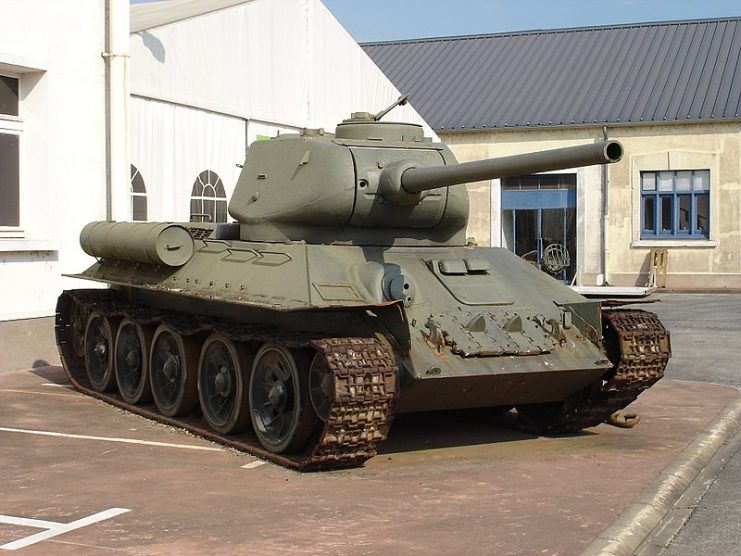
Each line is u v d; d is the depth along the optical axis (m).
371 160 11.65
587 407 11.55
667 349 11.43
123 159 17.36
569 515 8.21
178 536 7.54
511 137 36.19
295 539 7.48
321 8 23.64
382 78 26.56
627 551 7.45
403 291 10.30
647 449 11.05
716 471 10.38
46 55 16.25
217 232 13.37
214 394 11.88
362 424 9.45
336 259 10.78
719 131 33.97
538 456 10.71
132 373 13.62
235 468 9.98
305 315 10.87
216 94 20.36
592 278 35.62
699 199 34.72
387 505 8.52
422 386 9.83
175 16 19.67
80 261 17.06
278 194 12.10
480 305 10.81
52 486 9.11
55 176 16.50
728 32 39.22
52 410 13.28
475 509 8.40
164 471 9.79
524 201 36.66
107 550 7.18
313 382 9.95
